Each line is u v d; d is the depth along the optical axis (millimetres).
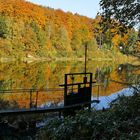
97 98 17266
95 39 83875
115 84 25328
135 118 6473
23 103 16500
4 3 77500
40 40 73625
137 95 7723
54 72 41312
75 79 32812
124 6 8031
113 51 74438
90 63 64875
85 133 6117
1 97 18125
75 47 84562
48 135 6578
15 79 30406
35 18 81562
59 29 83375
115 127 6062
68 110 13500
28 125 12047
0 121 12148
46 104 16312
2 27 65812
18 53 65250
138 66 11539
